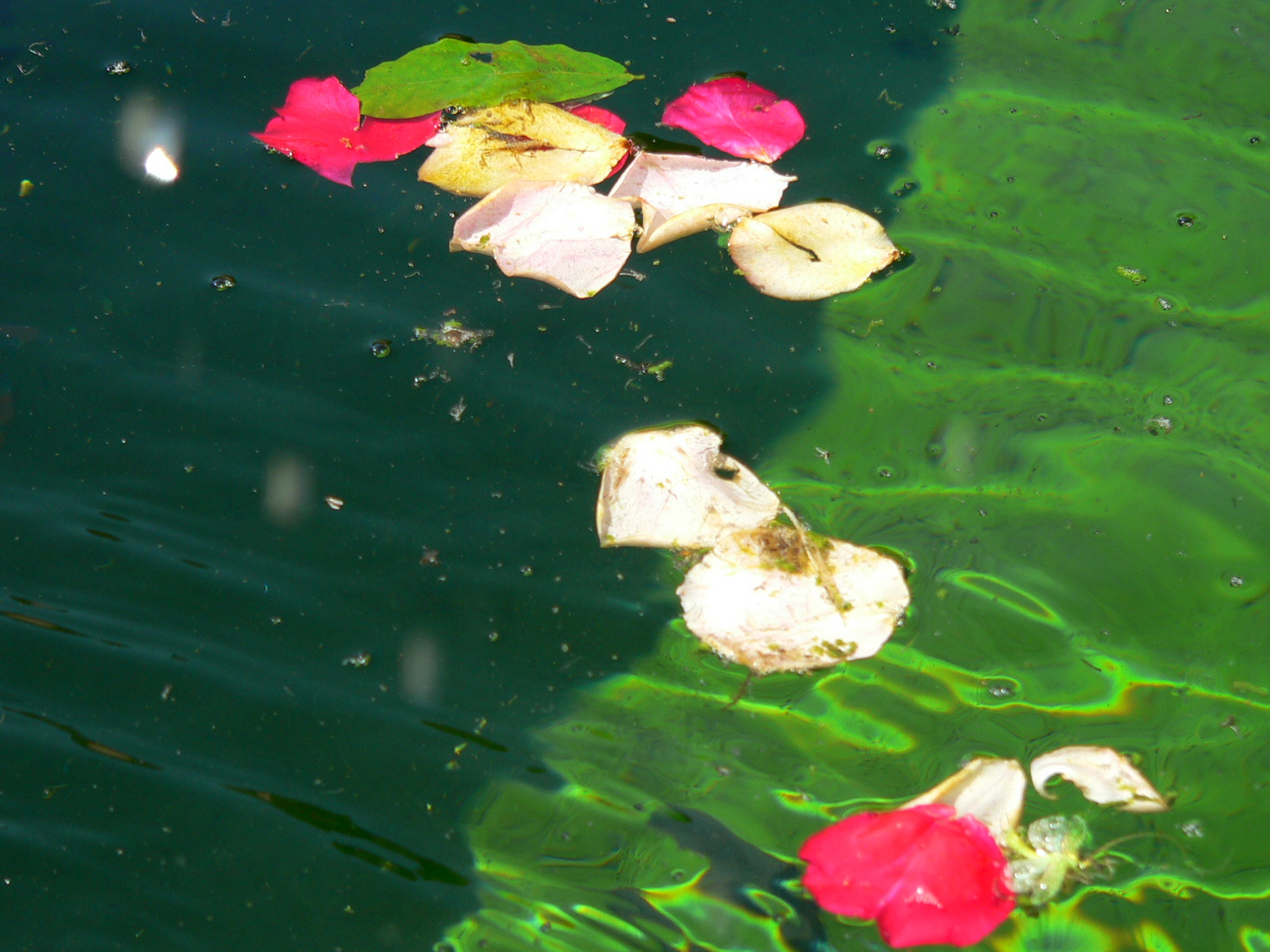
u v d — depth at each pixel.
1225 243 1.42
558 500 1.37
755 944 1.32
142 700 1.35
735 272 1.41
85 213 1.40
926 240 1.42
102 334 1.38
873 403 1.39
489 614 1.36
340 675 1.35
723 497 1.37
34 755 1.34
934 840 1.32
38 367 1.38
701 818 1.33
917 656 1.35
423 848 1.33
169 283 1.39
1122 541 1.37
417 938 1.32
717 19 1.46
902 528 1.37
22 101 1.42
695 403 1.38
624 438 1.37
